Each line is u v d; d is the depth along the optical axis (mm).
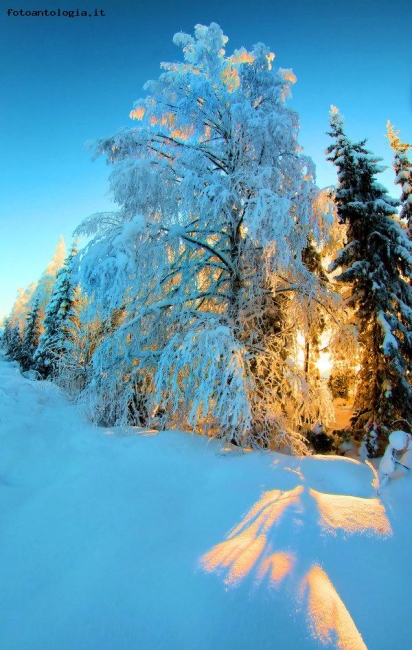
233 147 7734
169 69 7895
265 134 6926
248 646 2123
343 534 3566
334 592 2742
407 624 2545
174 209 7410
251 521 3752
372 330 9523
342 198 10094
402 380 8797
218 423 6781
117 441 6336
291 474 5309
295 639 2178
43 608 2477
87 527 3555
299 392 7621
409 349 9562
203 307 8914
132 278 6434
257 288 7730
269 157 7383
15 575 2830
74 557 3076
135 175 6688
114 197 7117
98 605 2479
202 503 4316
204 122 7953
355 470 5797
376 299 9305
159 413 7957
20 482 4645
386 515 4055
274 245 6070
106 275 5836
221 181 6883
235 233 7887
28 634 2252
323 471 5672
